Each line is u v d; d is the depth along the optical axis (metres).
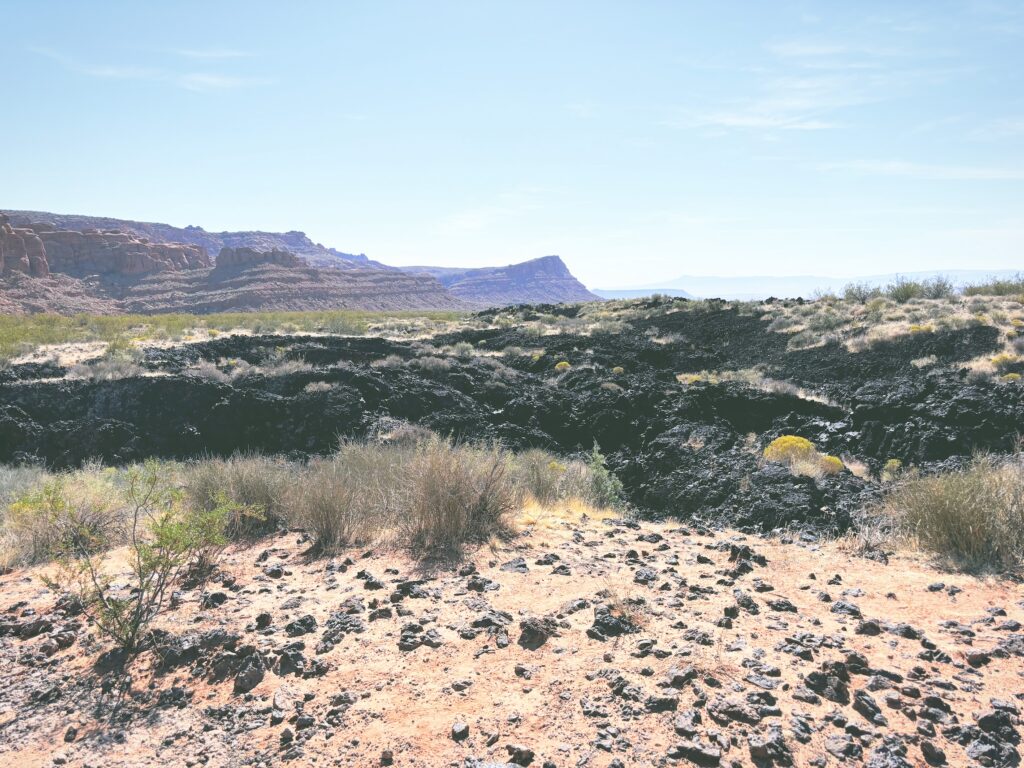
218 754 3.04
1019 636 4.01
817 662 3.78
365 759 2.95
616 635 4.18
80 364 22.73
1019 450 13.12
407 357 28.42
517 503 7.86
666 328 33.06
